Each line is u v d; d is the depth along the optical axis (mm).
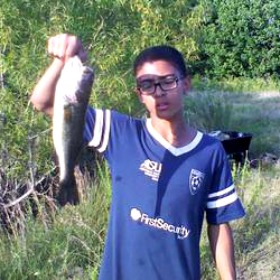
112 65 3449
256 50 9438
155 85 1442
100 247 2895
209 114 5348
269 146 5324
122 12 3580
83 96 1243
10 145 3363
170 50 1461
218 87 8117
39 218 3170
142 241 1443
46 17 3381
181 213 1449
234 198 1517
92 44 3451
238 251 3045
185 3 3824
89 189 3234
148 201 1443
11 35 3199
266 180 4129
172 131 1470
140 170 1457
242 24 9375
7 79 3381
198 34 3947
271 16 9375
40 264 2789
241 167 4293
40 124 3352
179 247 1450
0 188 3389
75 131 1255
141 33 3594
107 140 1478
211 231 1547
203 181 1470
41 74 3268
